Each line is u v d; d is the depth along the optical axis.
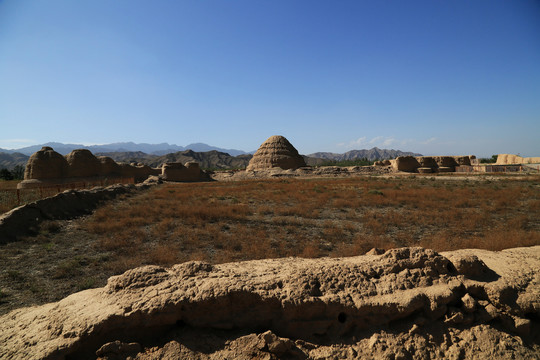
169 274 4.54
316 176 54.88
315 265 4.86
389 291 4.51
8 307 5.70
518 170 49.84
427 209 16.53
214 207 16.94
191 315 4.02
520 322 4.49
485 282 4.90
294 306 4.09
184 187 35.31
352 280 4.57
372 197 21.08
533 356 4.29
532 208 16.30
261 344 3.81
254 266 5.22
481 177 40.97
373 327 4.28
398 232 11.99
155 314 3.87
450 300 4.56
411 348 4.14
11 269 7.70
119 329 3.86
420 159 59.25
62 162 40.06
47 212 12.98
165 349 3.79
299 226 13.08
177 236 11.08
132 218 13.87
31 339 3.89
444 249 8.98
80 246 9.84
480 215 14.48
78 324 3.82
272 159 63.75
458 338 4.36
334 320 4.21
